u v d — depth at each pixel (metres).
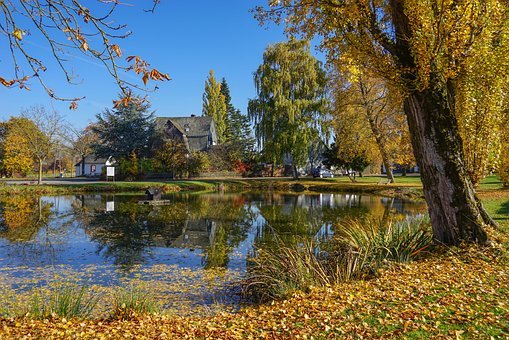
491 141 11.19
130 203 24.17
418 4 7.41
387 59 8.02
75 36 3.83
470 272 6.31
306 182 38.44
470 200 7.71
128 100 4.03
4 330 4.51
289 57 37.81
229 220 17.06
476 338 4.01
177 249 11.19
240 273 8.62
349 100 30.12
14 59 3.92
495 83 10.10
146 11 3.79
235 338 4.46
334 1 8.02
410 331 4.26
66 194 30.62
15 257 10.09
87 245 11.73
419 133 7.95
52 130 35.41
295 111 36.53
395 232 8.92
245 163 51.72
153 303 6.29
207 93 67.75
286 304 5.70
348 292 5.85
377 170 51.31
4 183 31.88
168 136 46.41
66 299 5.83
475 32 8.49
